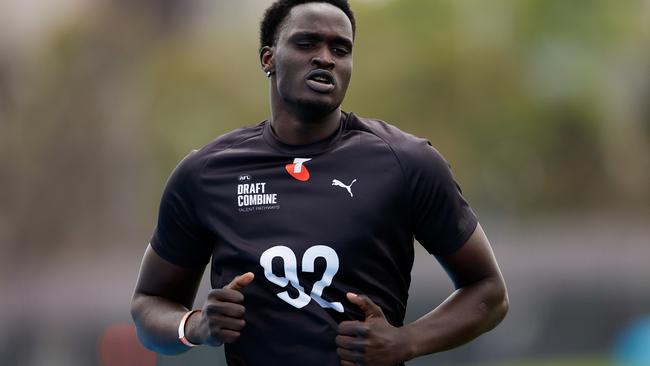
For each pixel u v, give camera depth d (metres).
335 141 11.78
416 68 109.69
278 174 11.70
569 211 117.50
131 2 119.06
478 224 11.92
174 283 12.50
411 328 11.34
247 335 11.48
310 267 11.30
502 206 115.38
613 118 119.00
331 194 11.50
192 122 113.81
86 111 114.00
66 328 57.38
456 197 11.69
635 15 116.50
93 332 54.81
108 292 66.50
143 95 115.25
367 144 11.70
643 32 117.12
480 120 111.94
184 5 122.12
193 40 121.44
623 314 57.56
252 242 11.55
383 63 109.81
